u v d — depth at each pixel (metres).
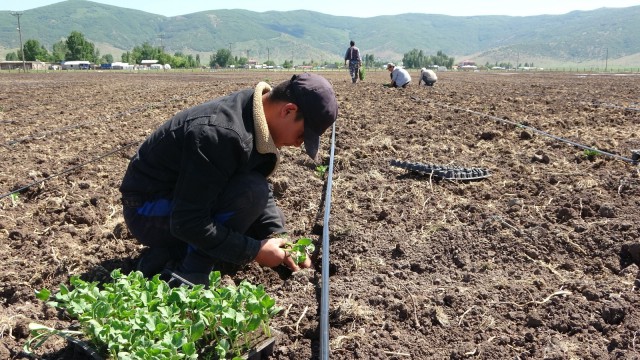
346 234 3.74
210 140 2.54
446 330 2.55
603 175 4.80
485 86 18.11
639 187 4.34
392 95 13.26
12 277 3.13
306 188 4.93
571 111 9.33
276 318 2.71
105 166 5.76
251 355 2.32
